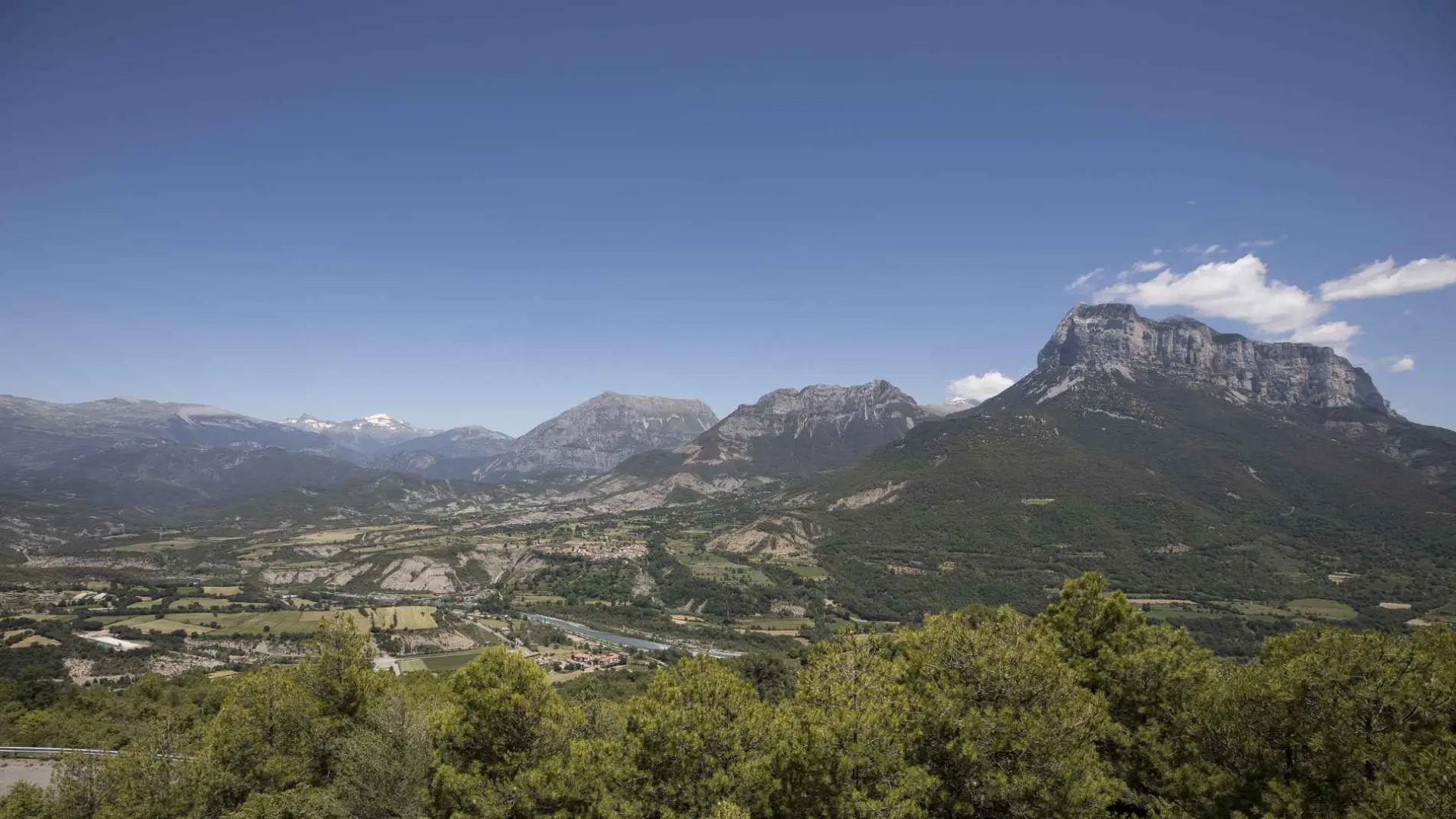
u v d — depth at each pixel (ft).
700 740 103.60
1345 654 97.04
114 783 122.31
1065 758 96.37
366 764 130.11
